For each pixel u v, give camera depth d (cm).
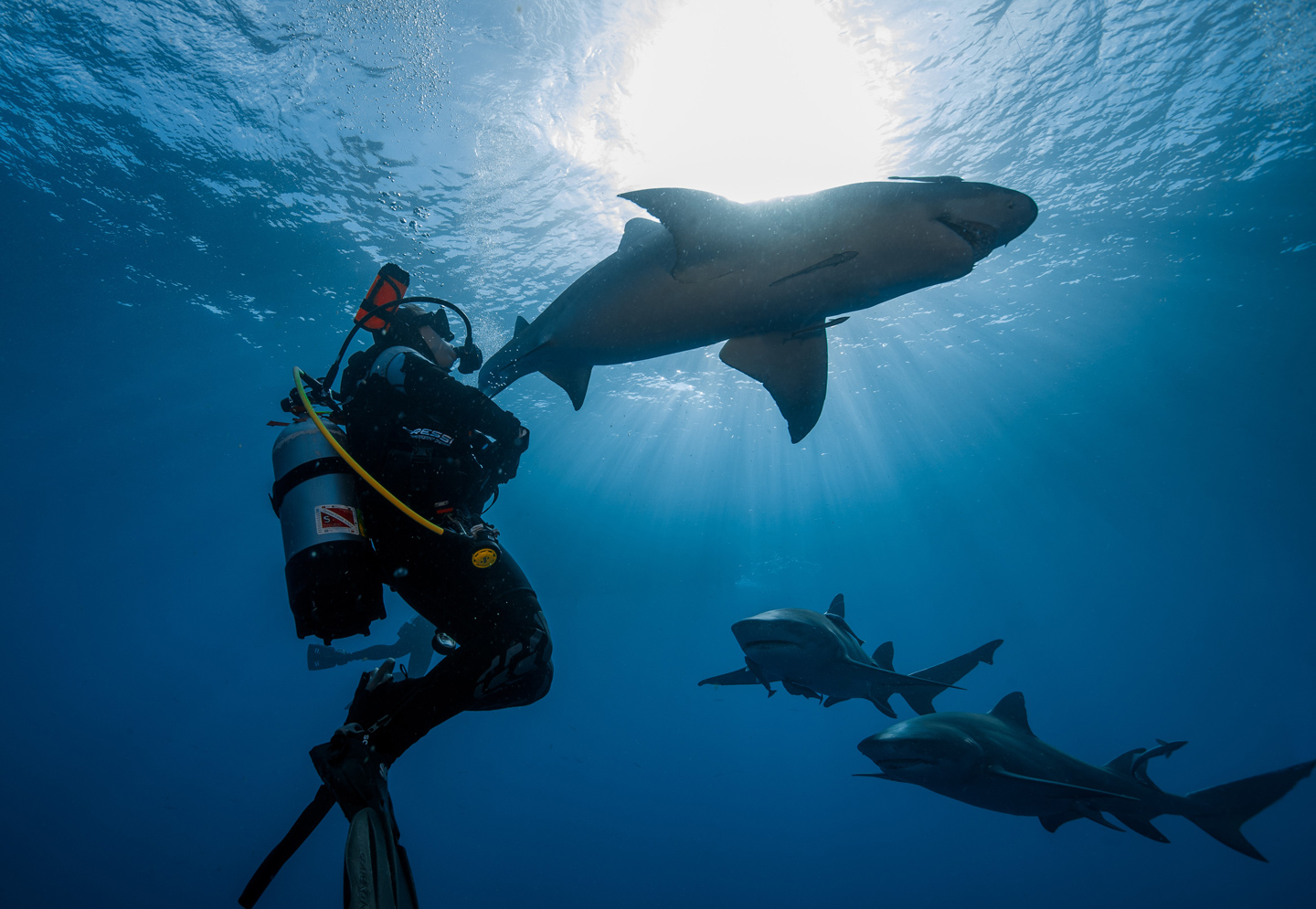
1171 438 3256
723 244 224
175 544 3462
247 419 2416
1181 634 6388
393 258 1513
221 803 3020
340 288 1650
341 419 169
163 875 2252
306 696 4459
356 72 1102
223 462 2738
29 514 3070
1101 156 1473
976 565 5412
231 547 3544
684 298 242
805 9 1052
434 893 2586
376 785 120
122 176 1342
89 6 1020
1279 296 2155
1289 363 2575
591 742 5222
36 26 1052
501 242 1454
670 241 248
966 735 523
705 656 5462
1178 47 1228
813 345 262
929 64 1171
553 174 1284
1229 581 5366
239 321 1820
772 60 1120
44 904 1877
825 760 5447
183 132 1235
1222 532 4559
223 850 2544
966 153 1380
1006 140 1373
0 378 2097
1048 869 3103
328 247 1496
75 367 2052
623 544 3516
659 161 1274
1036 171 1483
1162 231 1777
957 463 3375
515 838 3161
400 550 153
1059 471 3650
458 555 151
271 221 1434
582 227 1418
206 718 4478
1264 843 3447
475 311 1661
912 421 2767
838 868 2930
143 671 4672
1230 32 1211
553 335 282
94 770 3306
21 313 1786
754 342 259
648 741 5425
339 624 141
